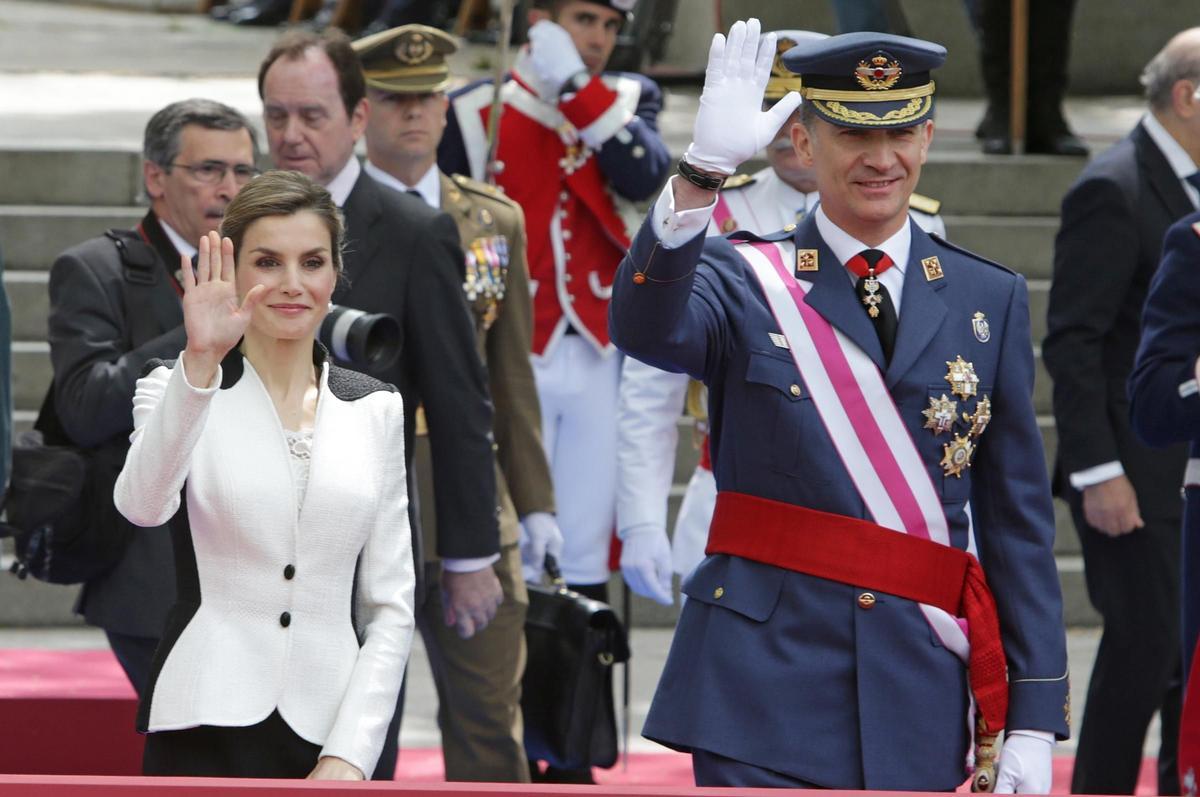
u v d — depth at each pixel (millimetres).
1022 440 13766
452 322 17250
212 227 17094
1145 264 20719
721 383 13734
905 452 13391
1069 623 29266
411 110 19750
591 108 22953
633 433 19766
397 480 13938
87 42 55625
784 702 13219
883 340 13539
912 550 13367
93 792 9891
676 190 12859
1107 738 20828
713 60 12906
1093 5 48906
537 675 19812
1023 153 36531
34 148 32844
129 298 16734
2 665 25688
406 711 24922
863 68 13297
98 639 27344
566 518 23125
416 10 56500
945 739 13398
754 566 13484
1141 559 20594
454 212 20000
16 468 16188
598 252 23453
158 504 12953
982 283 13836
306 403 13781
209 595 13344
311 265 13594
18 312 30438
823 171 13531
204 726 13195
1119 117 44812
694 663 13523
